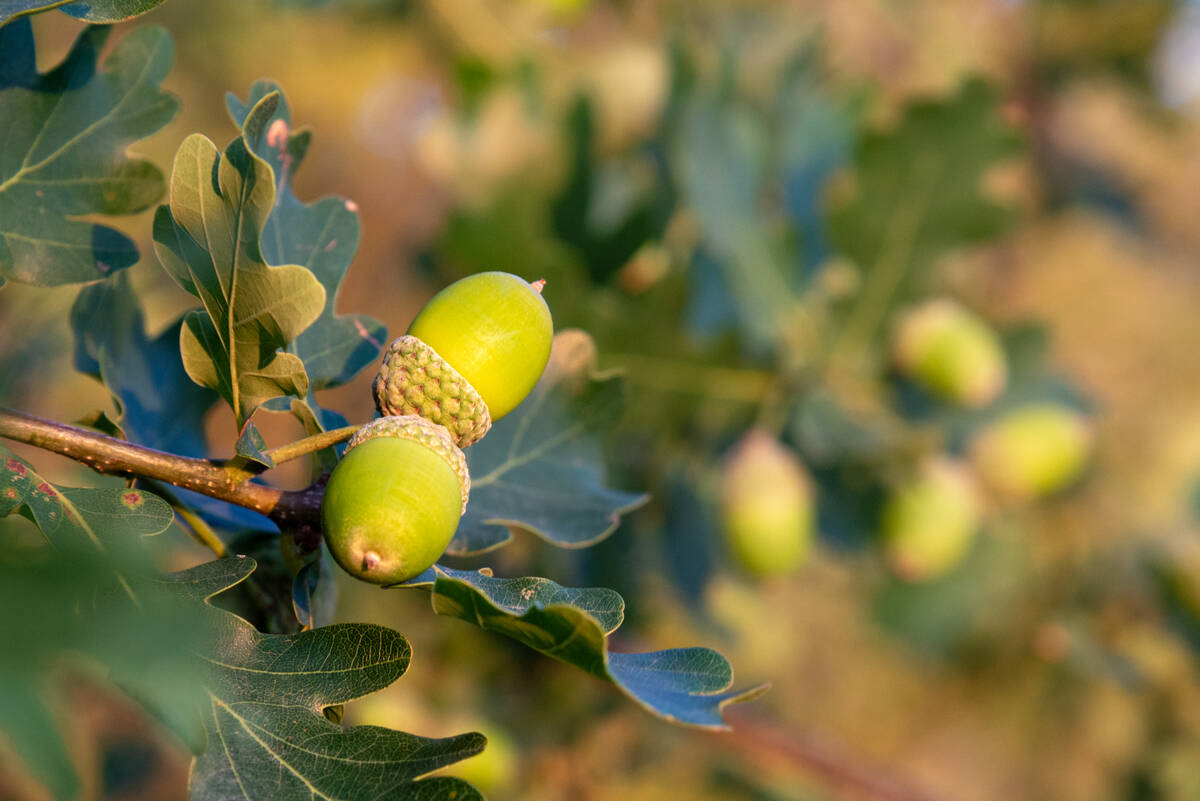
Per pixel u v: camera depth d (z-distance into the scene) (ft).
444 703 1.94
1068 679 2.63
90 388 1.71
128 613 0.92
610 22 2.83
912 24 2.77
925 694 2.86
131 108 1.19
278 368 1.10
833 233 2.04
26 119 1.17
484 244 1.85
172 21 3.03
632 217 1.99
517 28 2.56
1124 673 2.44
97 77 1.19
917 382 2.07
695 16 2.55
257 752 1.05
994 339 2.16
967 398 2.03
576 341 1.31
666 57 2.15
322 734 1.06
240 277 1.09
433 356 1.13
